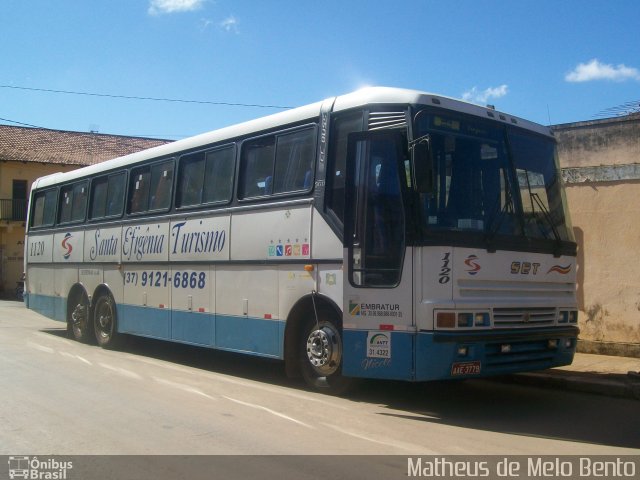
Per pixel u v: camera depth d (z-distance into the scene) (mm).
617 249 11555
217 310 10203
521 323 7812
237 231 9875
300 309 8852
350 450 6191
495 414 7848
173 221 11352
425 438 6660
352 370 7758
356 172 7875
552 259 8344
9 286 37125
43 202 16484
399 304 7379
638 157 11445
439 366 7094
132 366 11141
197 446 6305
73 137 42156
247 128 9945
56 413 7590
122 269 12805
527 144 8562
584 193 11938
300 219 8797
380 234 7629
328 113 8523
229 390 9062
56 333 16266
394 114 7680
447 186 7551
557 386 9453
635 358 11109
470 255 7438
